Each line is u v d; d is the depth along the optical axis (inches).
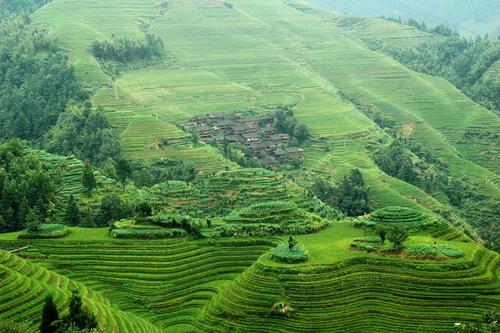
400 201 6958.7
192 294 3880.4
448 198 7829.7
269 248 4298.7
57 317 2812.5
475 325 3164.4
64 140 7229.3
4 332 2731.3
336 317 3403.1
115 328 3164.4
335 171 7849.4
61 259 4170.8
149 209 4699.8
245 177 5940.0
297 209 4854.8
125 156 7130.9
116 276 4033.0
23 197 5049.2
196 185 5969.5
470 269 3681.1
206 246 4328.3
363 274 3678.6
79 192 5649.6
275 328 3380.9
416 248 3843.5
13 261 3651.6
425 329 3289.9
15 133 7829.7
